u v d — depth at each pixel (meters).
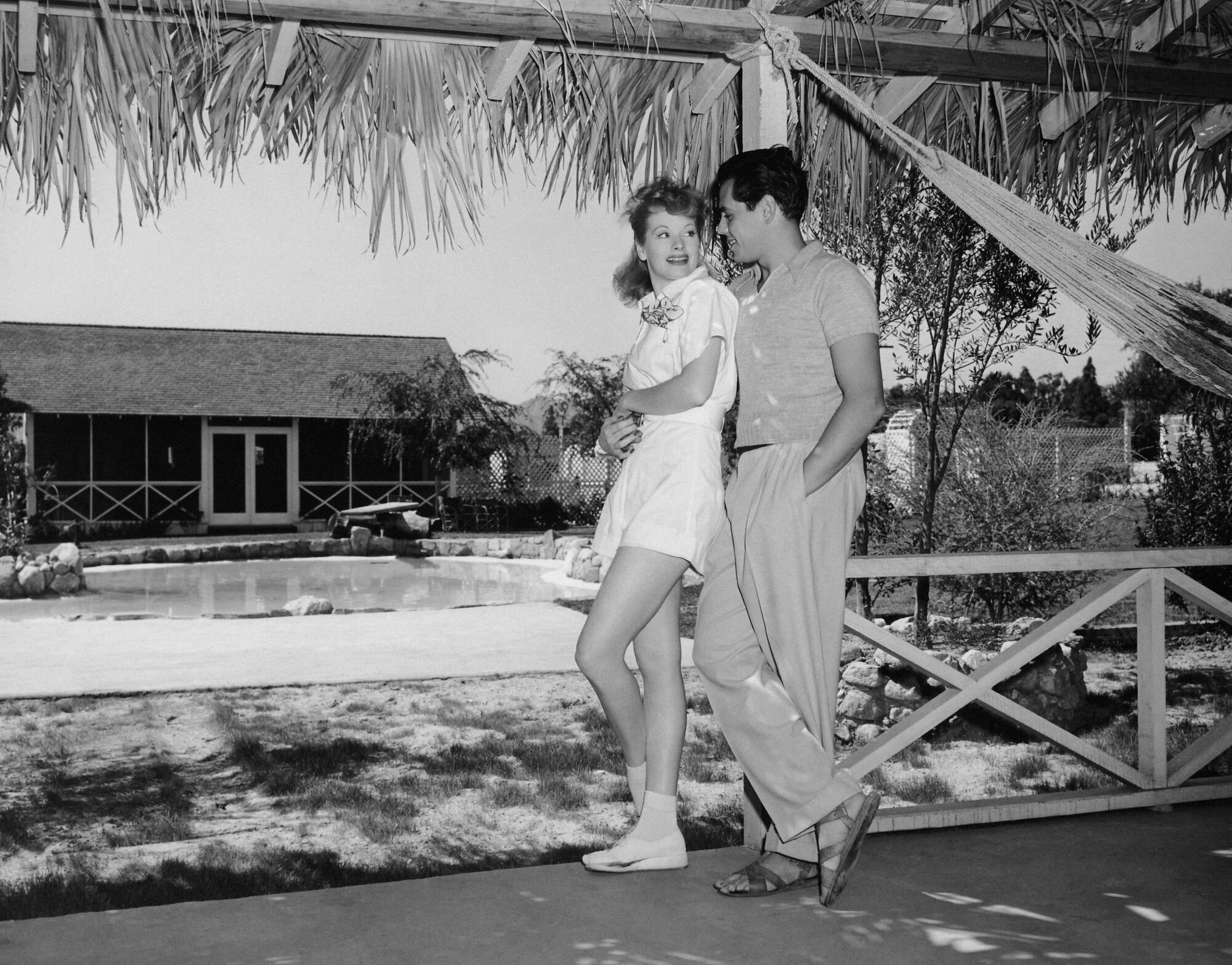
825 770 2.36
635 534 2.42
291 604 9.59
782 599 2.39
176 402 21.39
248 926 2.26
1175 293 2.35
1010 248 2.64
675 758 2.58
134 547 17.34
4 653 7.37
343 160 2.98
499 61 2.93
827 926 2.24
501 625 8.66
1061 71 3.27
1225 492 7.27
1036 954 2.09
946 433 7.32
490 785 4.15
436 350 24.83
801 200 2.51
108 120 2.76
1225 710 5.27
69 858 3.31
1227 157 4.01
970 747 4.64
